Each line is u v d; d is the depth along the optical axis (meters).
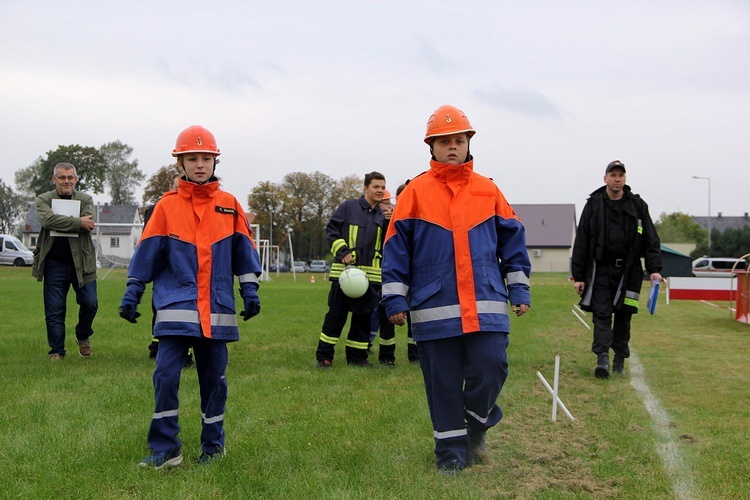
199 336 4.55
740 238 85.19
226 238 4.79
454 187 4.71
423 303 4.62
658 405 6.63
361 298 8.73
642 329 14.05
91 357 9.30
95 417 5.89
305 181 86.06
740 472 4.62
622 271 8.39
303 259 92.44
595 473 4.61
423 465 4.71
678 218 110.81
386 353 9.19
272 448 5.05
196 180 4.78
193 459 4.84
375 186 9.12
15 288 25.16
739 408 6.50
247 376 8.02
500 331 4.55
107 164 101.69
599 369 8.05
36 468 4.55
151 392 6.91
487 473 4.56
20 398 6.60
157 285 4.69
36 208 8.85
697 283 21.98
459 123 4.72
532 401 6.76
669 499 4.13
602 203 8.47
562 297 25.27
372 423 5.81
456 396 4.66
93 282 9.12
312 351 10.15
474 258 4.60
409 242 4.74
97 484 4.30
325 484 4.32
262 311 16.91
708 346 11.16
